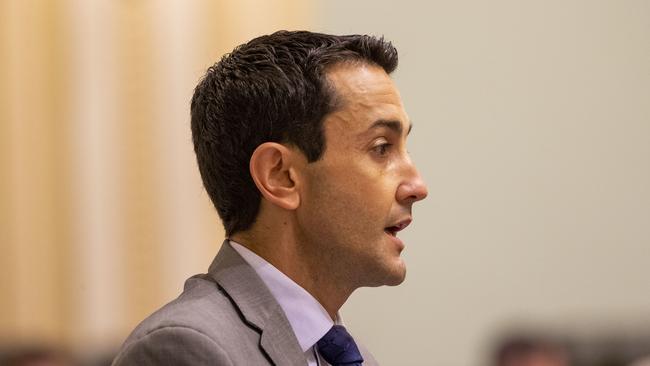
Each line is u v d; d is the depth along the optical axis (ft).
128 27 29.94
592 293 33.96
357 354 11.15
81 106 29.66
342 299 11.36
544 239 33.63
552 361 28.53
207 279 11.07
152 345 9.82
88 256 29.63
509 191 33.32
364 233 10.85
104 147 29.76
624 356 33.30
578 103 33.86
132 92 29.86
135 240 29.81
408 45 32.63
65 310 29.48
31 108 29.40
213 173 11.27
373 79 11.10
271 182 10.93
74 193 29.58
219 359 9.76
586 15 33.96
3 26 29.27
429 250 32.83
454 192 32.94
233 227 11.27
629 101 34.19
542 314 33.53
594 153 34.04
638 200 34.30
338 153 10.86
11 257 29.27
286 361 10.32
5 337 29.07
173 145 29.94
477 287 33.04
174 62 29.99
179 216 29.94
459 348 32.86
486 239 33.14
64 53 29.58
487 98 33.19
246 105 11.02
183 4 29.99
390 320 32.48
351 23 32.04
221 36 30.01
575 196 33.83
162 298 29.84
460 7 33.09
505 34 33.37
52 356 28.22
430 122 32.78
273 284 10.95
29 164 29.35
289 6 30.50
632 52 34.22
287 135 10.93
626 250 34.30
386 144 11.07
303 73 10.97
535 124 33.55
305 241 11.02
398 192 11.02
